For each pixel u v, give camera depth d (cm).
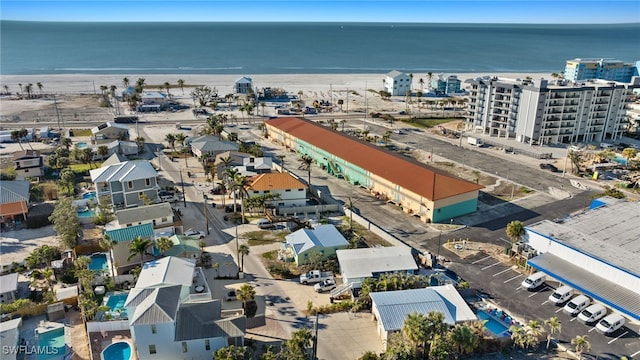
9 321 5606
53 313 5862
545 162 12669
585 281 6456
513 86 14325
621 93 14575
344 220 8950
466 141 14925
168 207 8206
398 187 9600
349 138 12219
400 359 4919
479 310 6178
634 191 10612
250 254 7606
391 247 7400
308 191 10512
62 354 5256
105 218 8450
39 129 15525
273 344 5434
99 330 5538
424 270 7156
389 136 14900
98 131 13800
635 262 6481
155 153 13288
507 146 13938
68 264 7081
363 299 6153
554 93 13738
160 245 6881
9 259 7338
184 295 5766
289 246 7656
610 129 15000
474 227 8712
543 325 5884
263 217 9000
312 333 5653
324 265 7275
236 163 11525
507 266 7331
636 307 5875
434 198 8706
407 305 5688
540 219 9056
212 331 5078
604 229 7531
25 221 8594
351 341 5538
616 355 5356
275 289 6631
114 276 6619
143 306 5094
